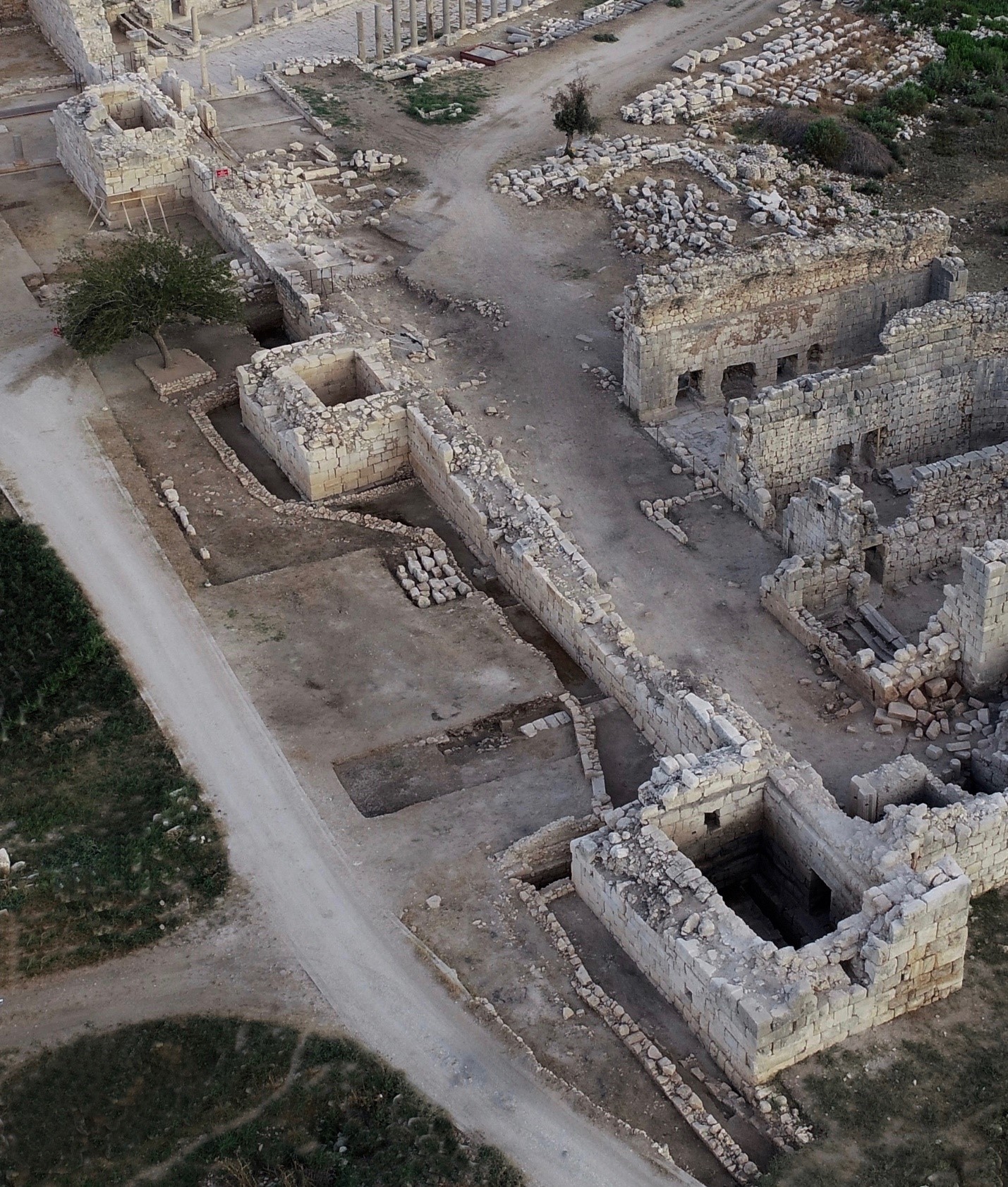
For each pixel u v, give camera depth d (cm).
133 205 7762
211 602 5384
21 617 5319
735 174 7994
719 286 6166
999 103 8950
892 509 5819
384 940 4162
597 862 4156
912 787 4359
